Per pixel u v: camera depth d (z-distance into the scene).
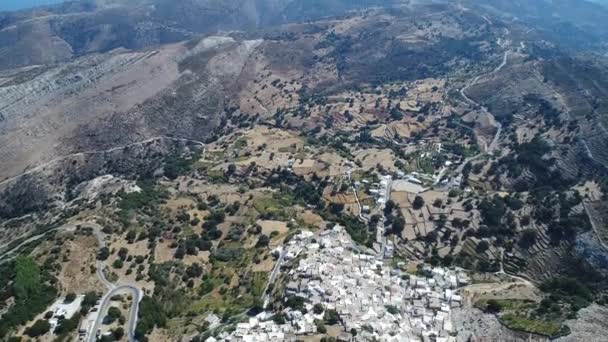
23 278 179.00
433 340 172.38
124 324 174.75
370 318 177.62
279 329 170.50
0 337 158.75
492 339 170.75
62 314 172.50
